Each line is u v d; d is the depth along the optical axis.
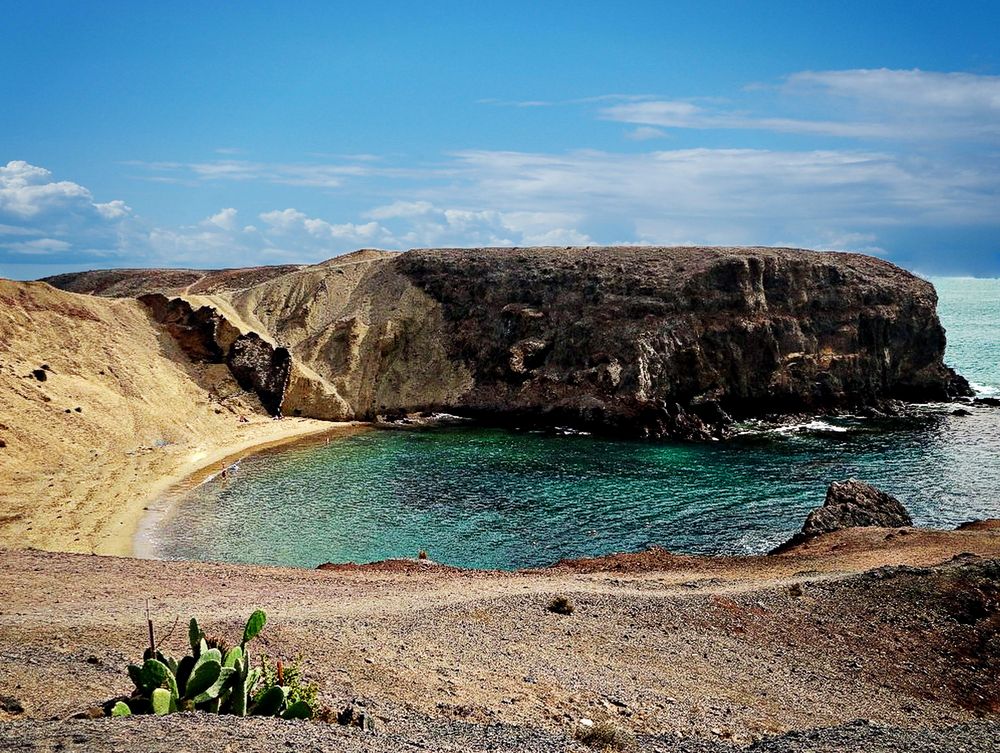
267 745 10.50
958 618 28.23
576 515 55.28
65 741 9.89
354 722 13.37
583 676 21.00
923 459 71.31
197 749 9.92
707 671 23.14
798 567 36.88
